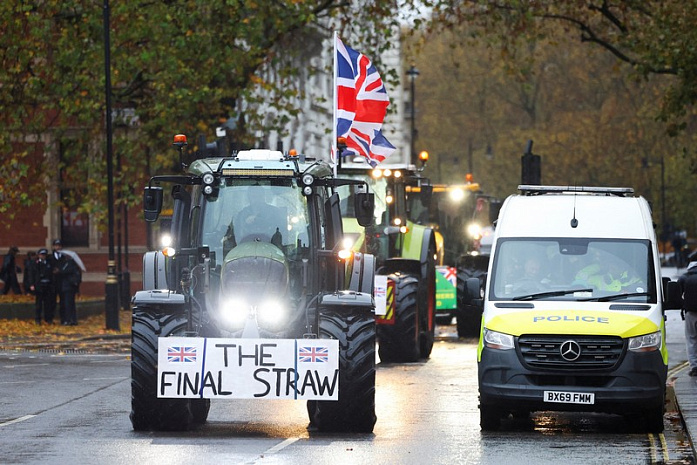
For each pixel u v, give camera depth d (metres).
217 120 96.62
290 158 41.81
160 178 40.56
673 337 82.19
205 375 37.78
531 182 82.38
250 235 40.16
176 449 35.00
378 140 66.81
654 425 40.34
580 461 33.69
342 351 38.59
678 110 83.31
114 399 48.44
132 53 95.69
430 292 68.50
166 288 41.31
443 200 91.06
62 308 89.50
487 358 40.34
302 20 98.38
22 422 41.50
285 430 39.88
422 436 38.59
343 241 41.19
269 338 38.09
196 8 95.06
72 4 94.44
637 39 90.69
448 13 105.69
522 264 42.91
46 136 114.25
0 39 91.06
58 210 118.81
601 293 42.06
